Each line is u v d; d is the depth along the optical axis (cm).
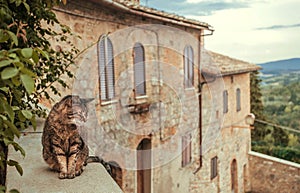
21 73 95
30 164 234
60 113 205
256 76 1900
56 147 208
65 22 568
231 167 1252
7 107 105
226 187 1191
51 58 279
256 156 1373
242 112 1332
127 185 802
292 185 1304
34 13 202
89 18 635
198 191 1018
